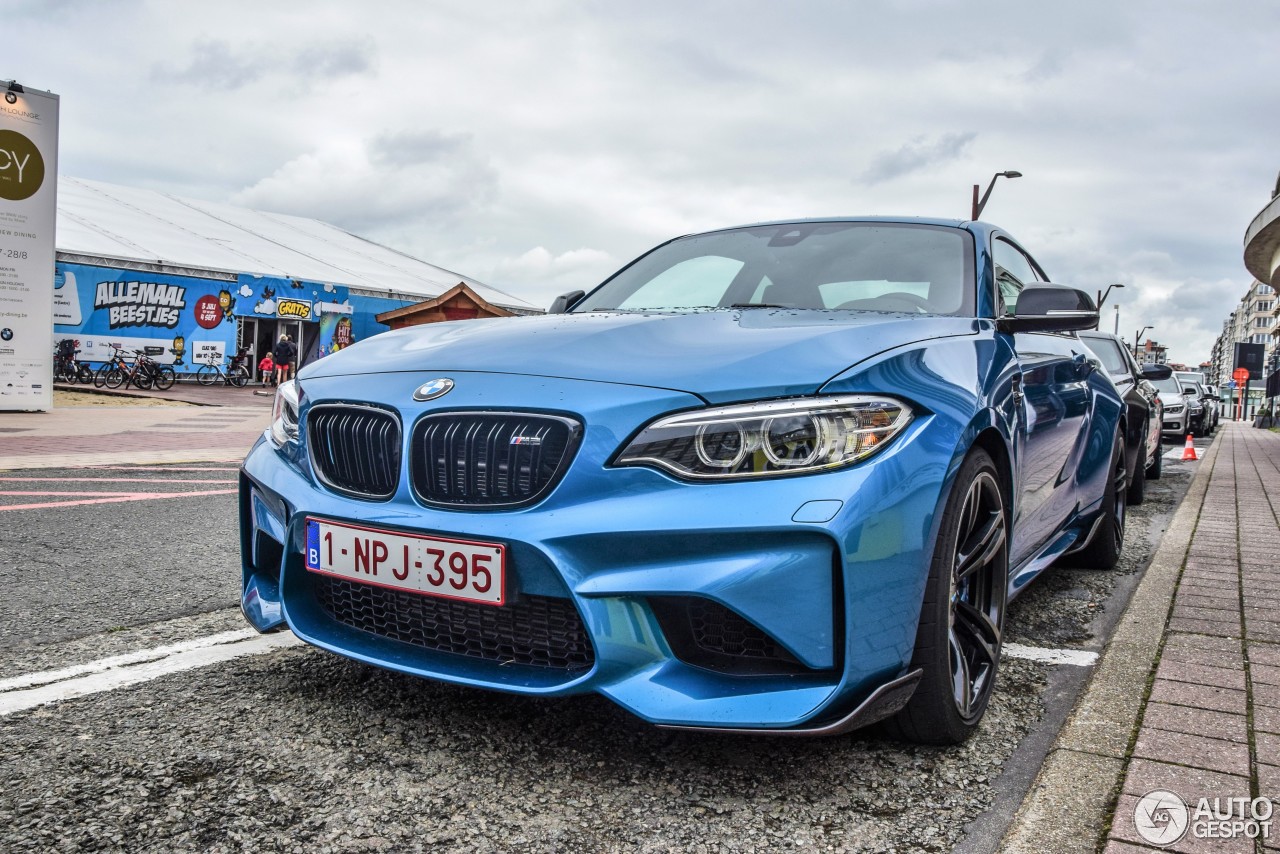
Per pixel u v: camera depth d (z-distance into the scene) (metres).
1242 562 4.20
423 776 1.92
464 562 1.93
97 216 25.64
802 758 2.04
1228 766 1.97
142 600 3.31
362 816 1.76
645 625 1.83
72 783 1.86
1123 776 1.92
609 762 2.00
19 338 12.90
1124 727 2.19
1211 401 24.80
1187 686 2.46
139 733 2.12
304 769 1.95
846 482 1.79
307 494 2.21
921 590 1.90
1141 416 6.52
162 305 22.53
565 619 1.90
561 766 1.98
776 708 1.77
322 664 2.61
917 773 1.98
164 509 5.27
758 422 1.82
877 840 1.71
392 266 33.28
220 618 3.11
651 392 1.90
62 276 20.64
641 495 1.83
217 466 7.62
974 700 2.18
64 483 6.29
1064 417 3.23
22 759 1.97
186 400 18.25
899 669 1.88
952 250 3.05
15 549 4.09
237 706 2.29
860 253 3.10
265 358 23.95
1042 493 3.03
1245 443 17.98
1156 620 3.15
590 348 2.13
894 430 1.88
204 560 3.98
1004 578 2.39
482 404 1.98
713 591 1.77
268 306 24.67
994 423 2.21
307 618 2.26
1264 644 2.86
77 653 2.70
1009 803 1.86
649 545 1.81
